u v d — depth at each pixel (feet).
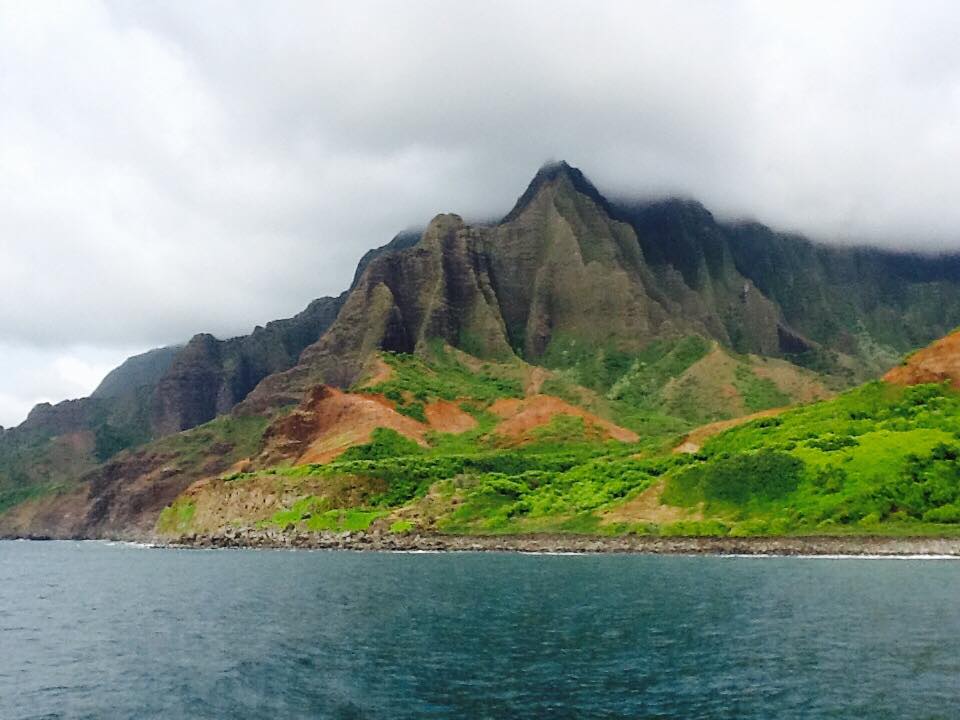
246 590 301.02
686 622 208.54
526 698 139.03
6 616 244.83
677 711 130.72
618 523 472.44
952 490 415.85
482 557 435.53
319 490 618.03
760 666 158.92
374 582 314.76
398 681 151.33
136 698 144.36
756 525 426.92
